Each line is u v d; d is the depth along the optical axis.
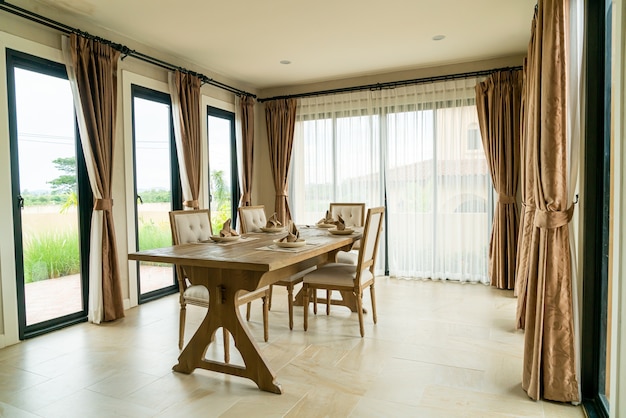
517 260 4.46
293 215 6.02
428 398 2.25
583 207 2.20
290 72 5.39
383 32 4.03
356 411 2.13
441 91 5.11
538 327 2.21
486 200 4.92
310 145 5.86
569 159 2.15
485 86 4.77
